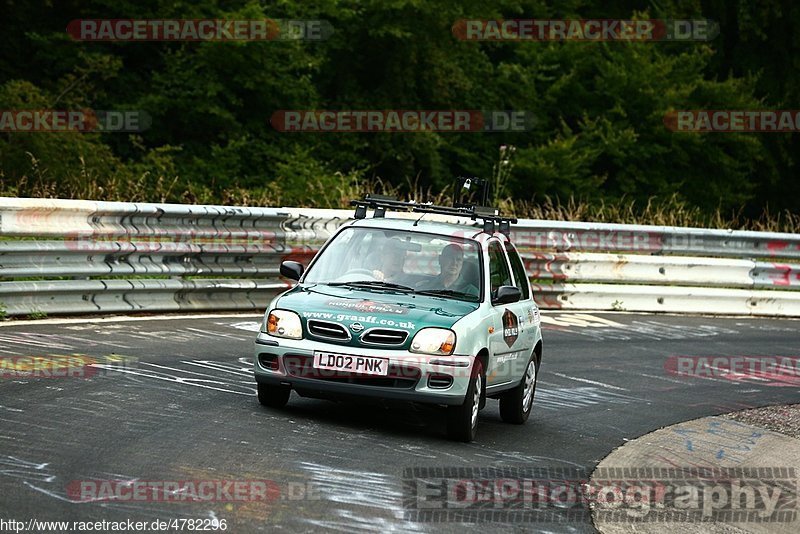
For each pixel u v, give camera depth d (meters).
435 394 26.92
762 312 63.16
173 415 26.42
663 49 133.12
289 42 98.94
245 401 29.08
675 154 124.56
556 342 47.34
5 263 38.56
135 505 18.98
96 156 83.50
